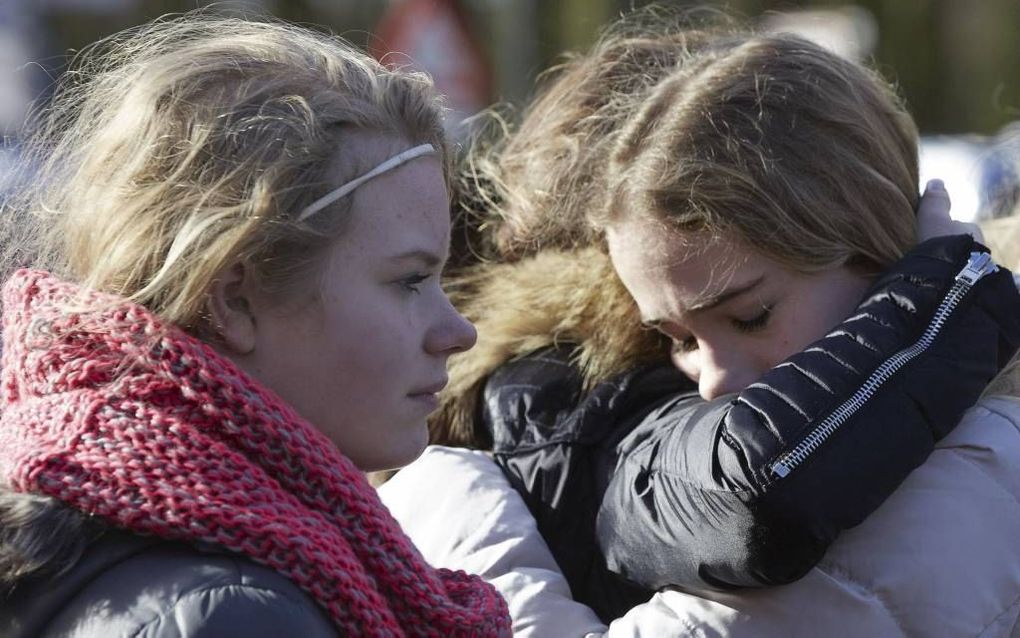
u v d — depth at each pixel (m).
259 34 4.02
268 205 3.40
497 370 5.58
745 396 4.11
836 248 4.63
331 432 3.60
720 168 4.57
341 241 3.51
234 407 3.35
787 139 4.67
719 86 4.79
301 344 3.51
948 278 4.34
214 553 3.16
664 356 5.32
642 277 4.77
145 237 3.50
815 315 4.67
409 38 14.90
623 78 5.36
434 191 3.72
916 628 4.08
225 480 3.24
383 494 5.23
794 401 3.98
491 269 5.90
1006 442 4.30
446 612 3.54
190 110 3.58
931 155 19.31
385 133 3.64
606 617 4.93
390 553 3.50
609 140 5.02
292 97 3.57
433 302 3.74
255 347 3.50
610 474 4.96
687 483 4.12
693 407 4.68
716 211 4.55
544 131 5.55
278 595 3.11
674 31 6.48
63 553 3.14
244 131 3.50
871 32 32.47
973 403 4.23
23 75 13.77
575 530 5.04
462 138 7.16
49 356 3.46
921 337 4.18
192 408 3.35
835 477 3.85
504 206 5.94
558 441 5.11
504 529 4.89
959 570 4.10
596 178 4.98
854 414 3.95
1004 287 4.44
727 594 4.23
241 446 3.36
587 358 5.34
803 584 4.15
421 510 5.04
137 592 3.08
